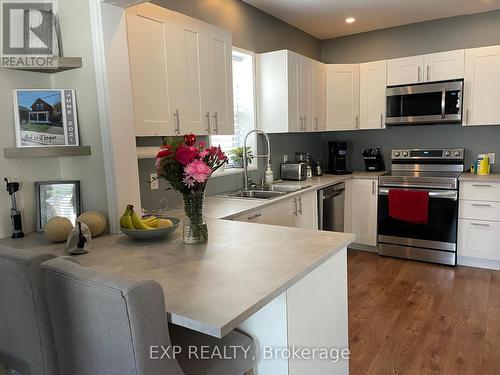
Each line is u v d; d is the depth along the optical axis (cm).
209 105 268
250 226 206
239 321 102
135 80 211
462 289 321
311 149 495
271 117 376
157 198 277
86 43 182
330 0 359
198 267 140
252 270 135
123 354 97
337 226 416
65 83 194
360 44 477
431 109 394
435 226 382
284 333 135
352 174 445
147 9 217
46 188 193
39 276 116
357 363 222
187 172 159
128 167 194
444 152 430
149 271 137
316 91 418
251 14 369
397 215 397
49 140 187
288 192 329
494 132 409
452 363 219
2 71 177
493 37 400
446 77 392
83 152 186
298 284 140
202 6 309
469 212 368
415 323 266
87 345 105
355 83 444
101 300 97
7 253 120
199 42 257
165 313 101
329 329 166
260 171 392
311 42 480
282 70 363
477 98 379
